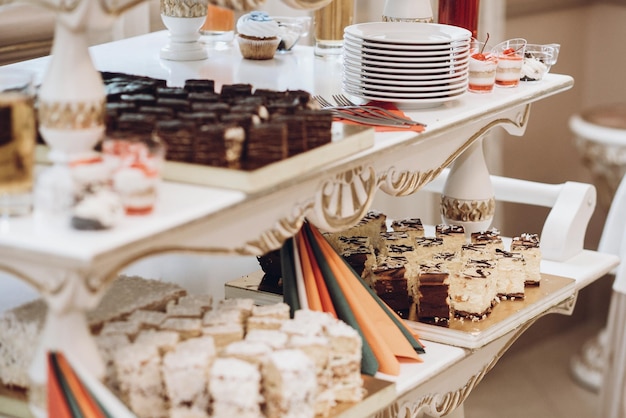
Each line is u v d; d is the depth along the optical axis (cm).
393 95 188
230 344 142
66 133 129
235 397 133
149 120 141
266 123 140
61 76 128
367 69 189
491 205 236
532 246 203
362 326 162
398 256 192
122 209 118
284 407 134
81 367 123
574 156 464
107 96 155
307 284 164
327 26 242
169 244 127
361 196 166
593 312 480
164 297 163
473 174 233
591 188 234
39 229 116
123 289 165
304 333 145
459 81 195
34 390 129
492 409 392
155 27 286
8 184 120
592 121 461
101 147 141
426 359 170
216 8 252
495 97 204
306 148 147
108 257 111
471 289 182
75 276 114
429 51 189
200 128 136
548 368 433
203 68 223
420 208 351
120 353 137
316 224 159
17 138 120
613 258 230
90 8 124
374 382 154
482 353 186
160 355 140
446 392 180
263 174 134
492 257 196
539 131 442
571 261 227
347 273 169
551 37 436
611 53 453
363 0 334
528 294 200
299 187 150
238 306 155
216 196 130
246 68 226
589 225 473
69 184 116
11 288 192
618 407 331
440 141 192
